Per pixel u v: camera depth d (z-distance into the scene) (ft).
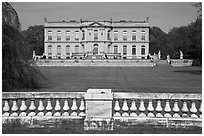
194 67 214.69
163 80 103.60
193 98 30.53
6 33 55.62
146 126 30.58
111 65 236.22
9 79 54.70
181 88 75.72
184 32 315.78
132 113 31.30
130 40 336.49
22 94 31.50
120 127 30.55
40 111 32.04
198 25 137.49
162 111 31.96
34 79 63.00
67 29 335.67
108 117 29.89
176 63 247.29
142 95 31.07
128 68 201.05
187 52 273.54
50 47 337.93
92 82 94.68
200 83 91.45
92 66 225.56
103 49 328.29
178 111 31.22
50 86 79.10
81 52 328.90
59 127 30.96
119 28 336.29
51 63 232.12
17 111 32.07
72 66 224.94
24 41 60.80
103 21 327.67
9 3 57.67
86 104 29.96
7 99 31.53
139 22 334.24
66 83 89.92
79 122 30.91
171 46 367.25
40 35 386.93
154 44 399.65
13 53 55.72
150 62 238.27
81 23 333.01
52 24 335.67
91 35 328.49
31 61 63.05
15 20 58.08
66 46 336.90
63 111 32.48
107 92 30.53
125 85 84.64
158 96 31.01
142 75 132.77
